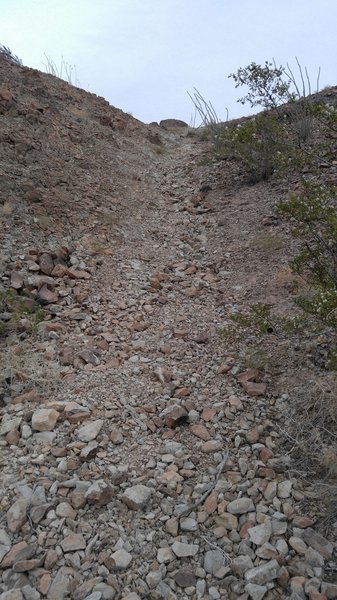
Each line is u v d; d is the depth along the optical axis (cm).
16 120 829
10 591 252
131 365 426
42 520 288
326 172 736
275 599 252
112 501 300
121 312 512
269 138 644
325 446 325
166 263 628
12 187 664
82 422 356
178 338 469
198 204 800
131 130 1125
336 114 421
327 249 394
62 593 253
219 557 271
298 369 402
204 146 1110
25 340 449
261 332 413
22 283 515
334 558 271
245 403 375
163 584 258
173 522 288
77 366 420
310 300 414
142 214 748
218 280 587
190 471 321
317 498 303
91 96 1202
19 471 320
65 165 786
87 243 623
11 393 389
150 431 353
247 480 315
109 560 266
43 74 1183
